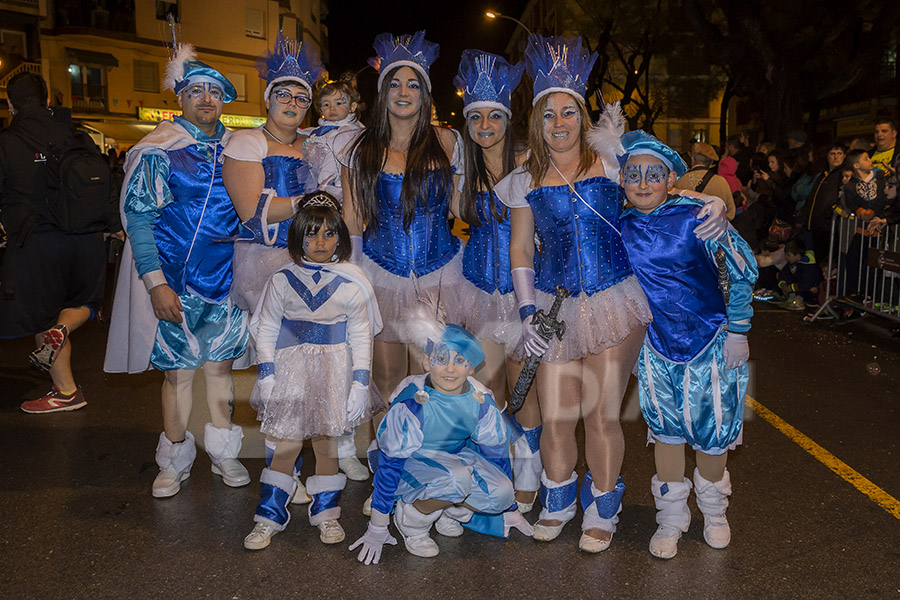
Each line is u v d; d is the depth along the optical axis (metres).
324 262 3.65
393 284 3.79
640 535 3.72
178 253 4.07
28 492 4.20
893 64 29.05
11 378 6.52
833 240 8.66
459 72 3.78
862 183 8.23
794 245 9.80
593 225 3.46
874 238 8.12
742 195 10.27
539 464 4.01
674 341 3.46
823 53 23.52
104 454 4.78
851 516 3.87
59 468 4.55
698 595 3.17
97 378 6.53
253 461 4.63
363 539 3.51
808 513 3.91
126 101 34.72
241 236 4.13
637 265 3.45
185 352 4.12
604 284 3.43
